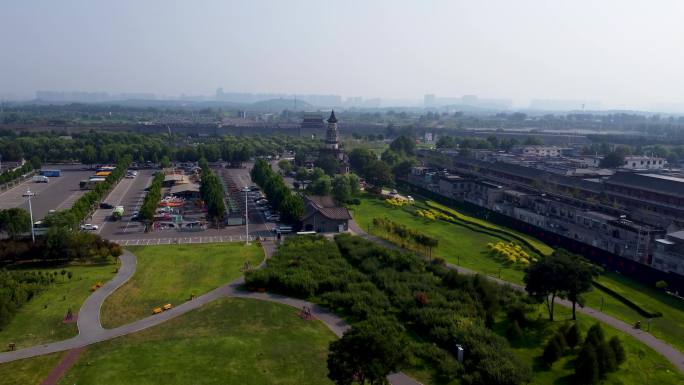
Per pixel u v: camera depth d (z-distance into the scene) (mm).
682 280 105250
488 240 147125
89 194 172875
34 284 98000
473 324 83750
